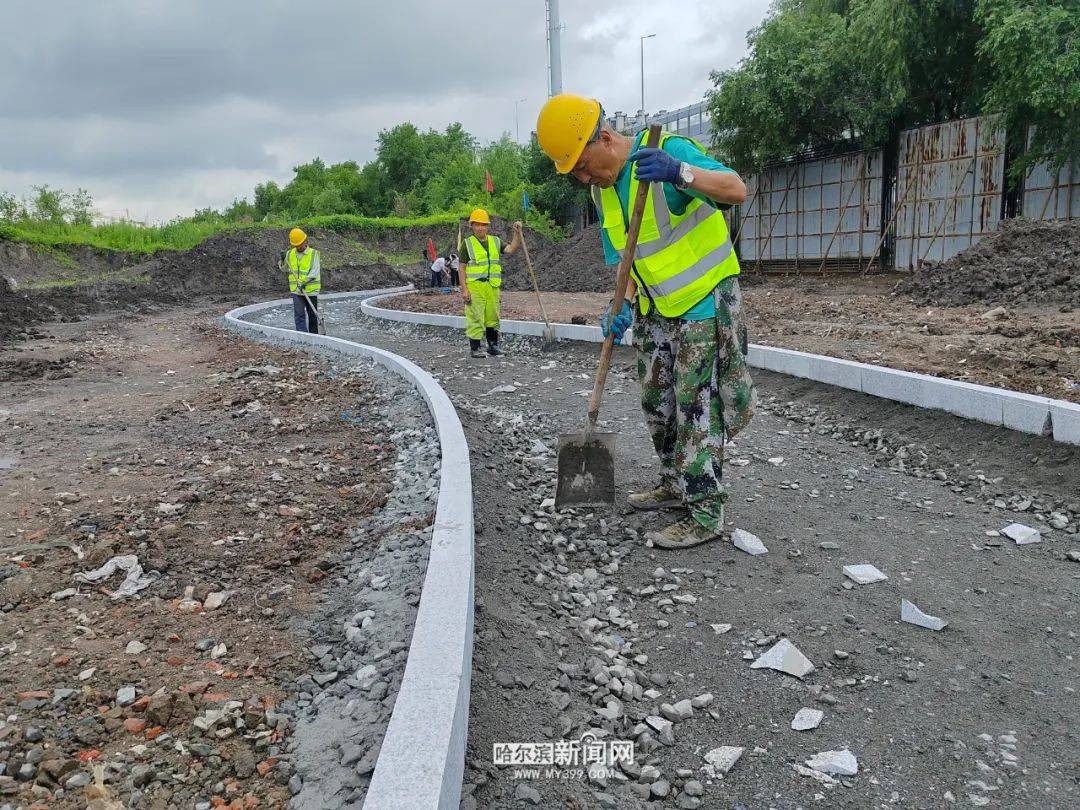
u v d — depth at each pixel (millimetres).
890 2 16375
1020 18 13516
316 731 2549
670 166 3375
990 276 11758
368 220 38625
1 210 31469
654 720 2701
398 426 6508
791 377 7305
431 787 1926
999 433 5145
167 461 5641
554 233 41188
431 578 3008
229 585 3629
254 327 14922
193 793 2287
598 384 4195
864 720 2705
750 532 4270
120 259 30938
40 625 3221
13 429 6781
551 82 21125
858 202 19359
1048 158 14703
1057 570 3727
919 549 4016
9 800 2211
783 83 19219
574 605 3533
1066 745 2533
